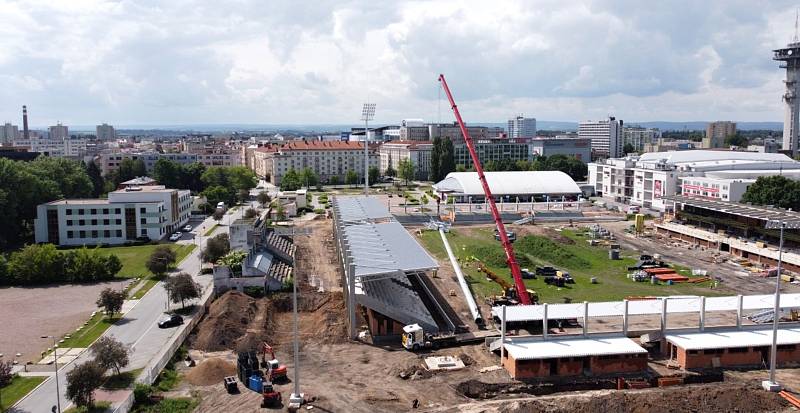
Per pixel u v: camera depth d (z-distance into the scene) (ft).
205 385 234.38
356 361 260.62
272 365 242.78
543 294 369.30
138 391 215.51
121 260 467.11
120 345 241.55
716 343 255.70
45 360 260.01
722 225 526.98
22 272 392.47
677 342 257.14
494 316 309.63
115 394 224.12
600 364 246.68
